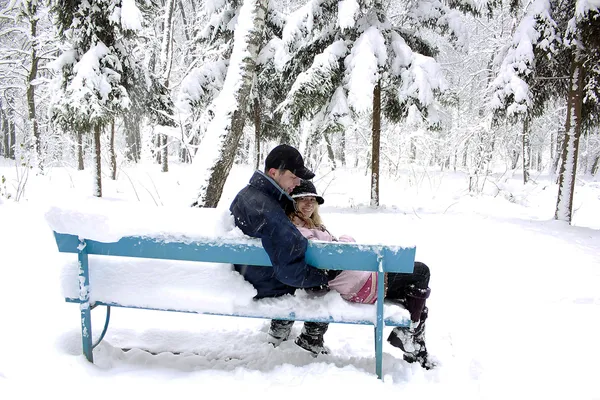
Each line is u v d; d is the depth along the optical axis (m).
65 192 11.06
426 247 6.54
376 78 9.32
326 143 14.77
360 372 2.47
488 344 3.37
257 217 2.34
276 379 2.41
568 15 9.03
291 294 2.63
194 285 2.52
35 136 17.97
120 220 2.44
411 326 2.67
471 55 22.06
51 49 17.77
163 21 24.81
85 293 2.50
